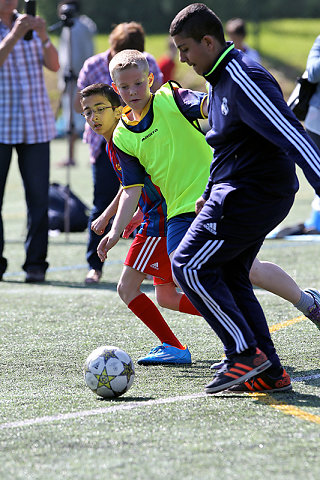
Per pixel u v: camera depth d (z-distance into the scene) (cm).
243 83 1115
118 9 10881
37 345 1586
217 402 1197
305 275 2248
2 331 1708
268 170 1158
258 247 1248
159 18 10856
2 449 1012
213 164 1212
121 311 1895
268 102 1105
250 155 1159
